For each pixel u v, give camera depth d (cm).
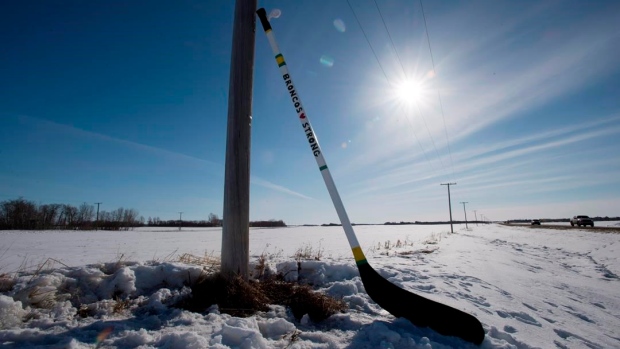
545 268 853
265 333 239
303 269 423
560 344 292
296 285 365
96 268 339
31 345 190
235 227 329
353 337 240
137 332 207
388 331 238
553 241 1848
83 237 2514
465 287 462
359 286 384
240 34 359
